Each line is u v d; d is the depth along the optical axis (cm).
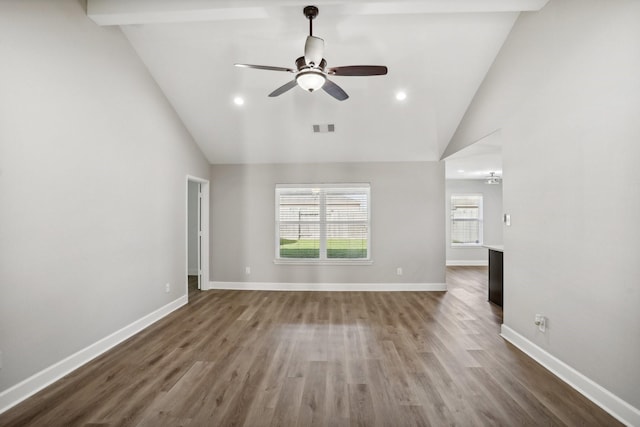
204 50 348
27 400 218
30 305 228
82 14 275
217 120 457
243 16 275
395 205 553
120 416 201
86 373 256
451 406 211
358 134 484
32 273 230
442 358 283
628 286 194
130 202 342
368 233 559
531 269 288
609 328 207
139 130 359
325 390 231
